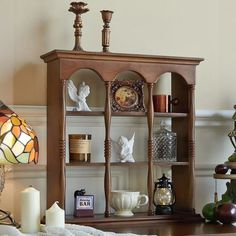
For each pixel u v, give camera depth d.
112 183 3.43
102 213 3.38
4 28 3.30
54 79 3.20
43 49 3.35
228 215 3.21
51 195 3.22
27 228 2.93
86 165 3.18
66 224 2.99
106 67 3.20
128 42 3.48
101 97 3.42
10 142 2.87
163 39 3.54
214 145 3.62
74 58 3.15
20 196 3.07
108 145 3.21
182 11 3.58
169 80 3.52
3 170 3.02
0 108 2.96
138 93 3.31
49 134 3.26
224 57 3.65
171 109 3.40
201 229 3.11
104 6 3.45
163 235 2.98
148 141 3.27
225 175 3.34
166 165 3.36
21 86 3.32
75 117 3.37
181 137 3.42
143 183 3.47
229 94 3.65
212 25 3.63
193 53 3.60
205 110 3.57
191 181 3.33
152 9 3.53
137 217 3.21
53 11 3.37
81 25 3.23
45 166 3.32
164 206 3.31
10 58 3.31
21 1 3.33
